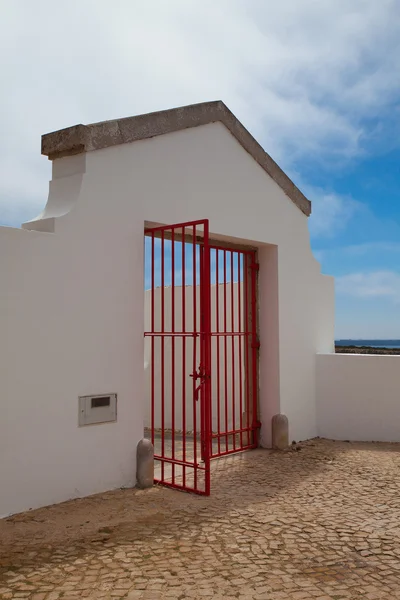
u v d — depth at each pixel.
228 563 3.78
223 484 5.95
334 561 3.83
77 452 5.30
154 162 6.25
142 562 3.78
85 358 5.40
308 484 5.91
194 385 5.86
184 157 6.64
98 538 4.23
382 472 6.39
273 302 8.04
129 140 5.92
